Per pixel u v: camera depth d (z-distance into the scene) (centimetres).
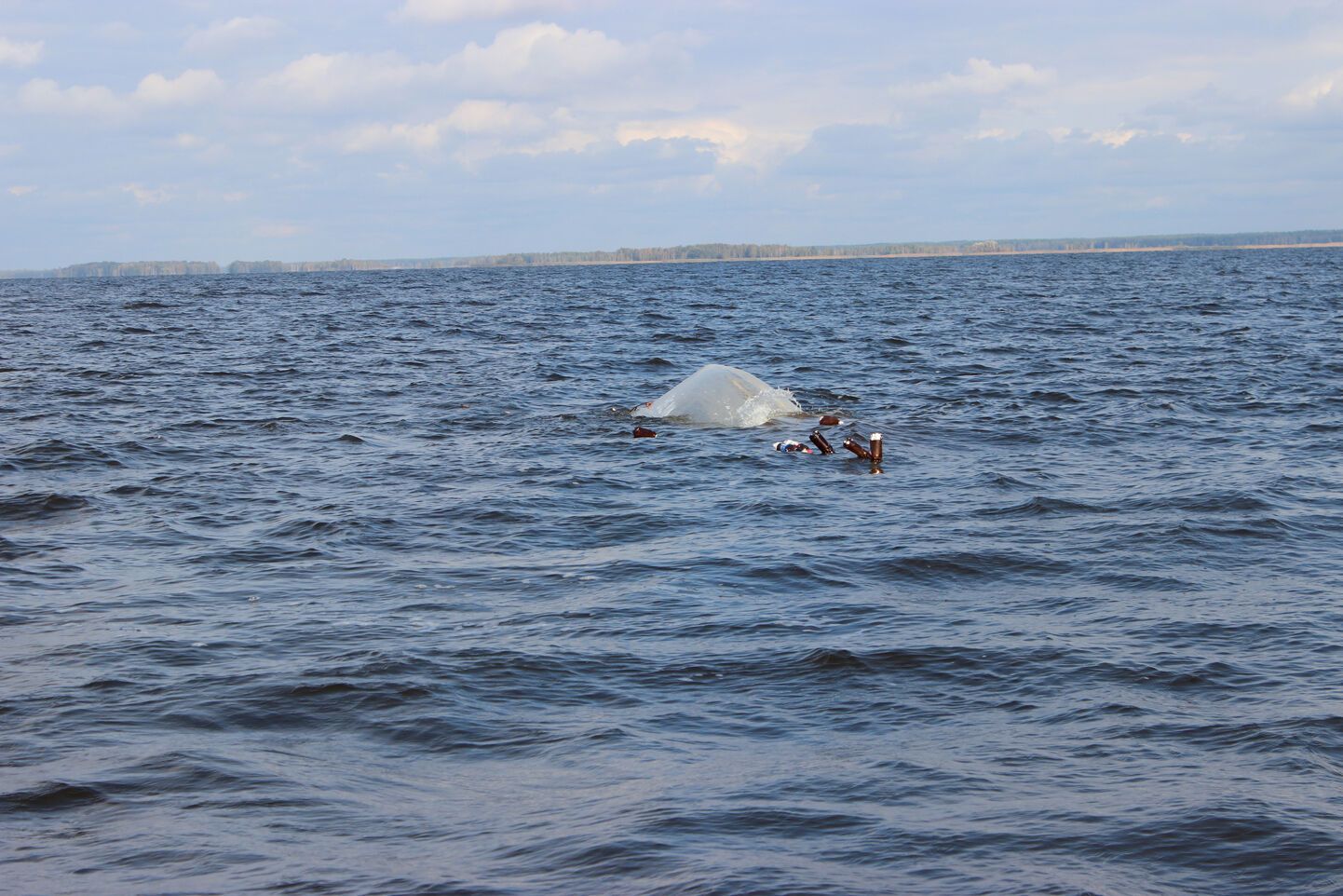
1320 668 1020
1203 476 1877
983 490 1809
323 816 765
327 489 1848
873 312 6344
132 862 702
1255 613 1188
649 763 844
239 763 850
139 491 1828
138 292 11931
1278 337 4341
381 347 4453
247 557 1453
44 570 1392
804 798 779
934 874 679
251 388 3155
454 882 673
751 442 2238
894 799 777
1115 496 1741
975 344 4281
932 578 1334
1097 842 716
